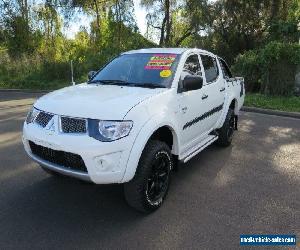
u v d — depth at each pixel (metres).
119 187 4.96
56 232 3.85
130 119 3.80
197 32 26.20
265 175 5.59
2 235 3.76
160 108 4.24
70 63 20.48
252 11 23.53
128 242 3.69
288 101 12.34
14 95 15.80
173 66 5.00
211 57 6.34
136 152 3.80
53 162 4.01
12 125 8.83
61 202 4.51
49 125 3.94
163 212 4.32
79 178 3.85
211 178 5.43
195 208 4.44
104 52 23.44
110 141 3.69
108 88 4.68
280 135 8.17
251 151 6.83
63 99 4.20
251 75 14.57
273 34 20.20
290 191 5.01
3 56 22.80
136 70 5.14
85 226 3.98
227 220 4.17
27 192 4.77
